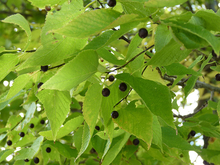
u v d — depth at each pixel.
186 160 0.65
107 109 0.45
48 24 0.40
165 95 0.40
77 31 0.32
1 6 1.68
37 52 0.40
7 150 0.69
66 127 0.59
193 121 0.71
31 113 0.72
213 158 0.71
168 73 0.48
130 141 0.62
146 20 0.34
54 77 0.36
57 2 0.42
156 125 0.53
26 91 0.67
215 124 0.71
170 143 0.57
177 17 0.35
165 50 0.36
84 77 0.38
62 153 0.64
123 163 0.63
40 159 0.96
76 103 0.78
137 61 0.46
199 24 0.34
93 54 0.37
